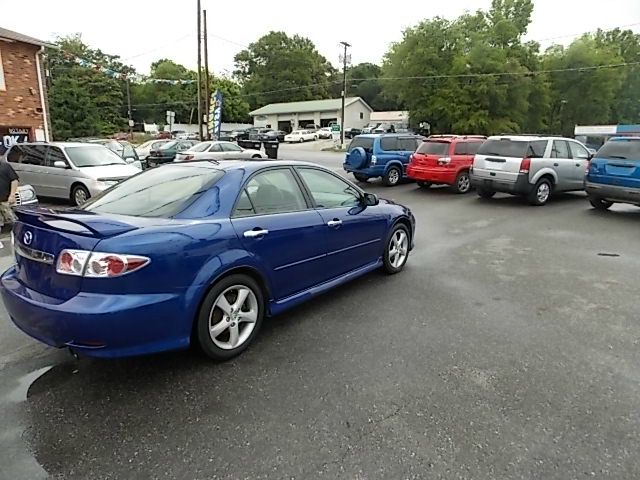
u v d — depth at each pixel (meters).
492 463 2.29
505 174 10.74
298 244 3.83
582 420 2.63
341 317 4.12
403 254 5.56
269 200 3.74
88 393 2.91
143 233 2.81
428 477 2.20
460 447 2.41
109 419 2.65
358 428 2.56
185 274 2.95
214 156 17.70
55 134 41.22
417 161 13.09
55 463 2.29
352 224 4.51
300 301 3.99
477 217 9.46
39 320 2.74
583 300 4.60
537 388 2.96
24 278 3.00
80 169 10.27
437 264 5.91
